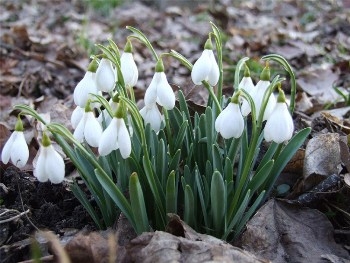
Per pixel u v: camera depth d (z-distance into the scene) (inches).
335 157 14.8
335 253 12.8
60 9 53.9
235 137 11.5
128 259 11.4
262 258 11.8
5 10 52.8
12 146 11.9
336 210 14.4
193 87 20.2
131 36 12.7
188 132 13.9
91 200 14.9
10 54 33.2
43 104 25.1
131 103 11.2
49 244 12.5
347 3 50.9
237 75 13.4
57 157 11.4
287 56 32.8
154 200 13.1
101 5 54.8
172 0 57.7
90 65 12.2
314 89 25.7
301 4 54.2
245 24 46.8
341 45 34.6
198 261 10.9
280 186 15.1
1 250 12.7
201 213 13.1
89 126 11.8
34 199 15.1
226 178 12.4
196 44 38.7
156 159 13.1
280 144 13.0
